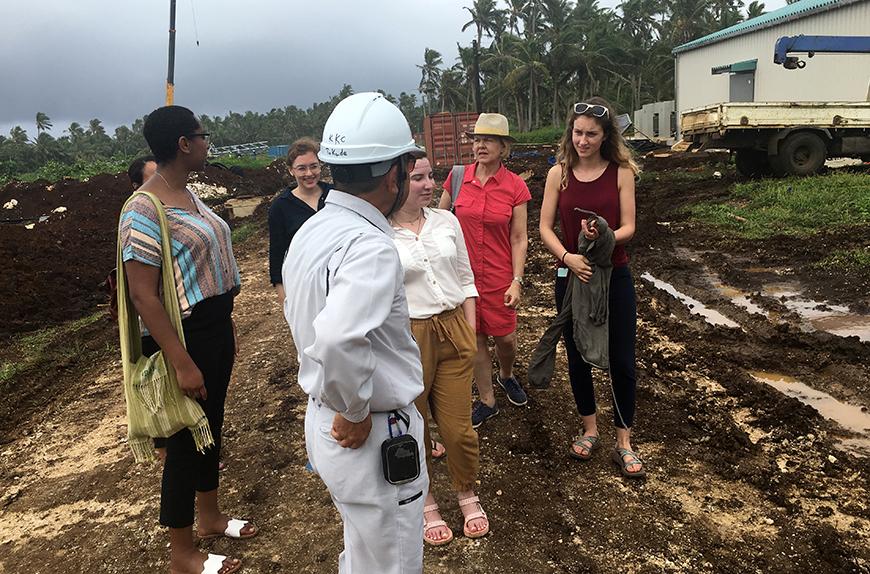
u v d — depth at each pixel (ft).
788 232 28.55
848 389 13.85
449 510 10.28
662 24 196.65
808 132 41.37
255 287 26.55
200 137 8.34
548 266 26.94
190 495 8.64
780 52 42.98
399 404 5.77
